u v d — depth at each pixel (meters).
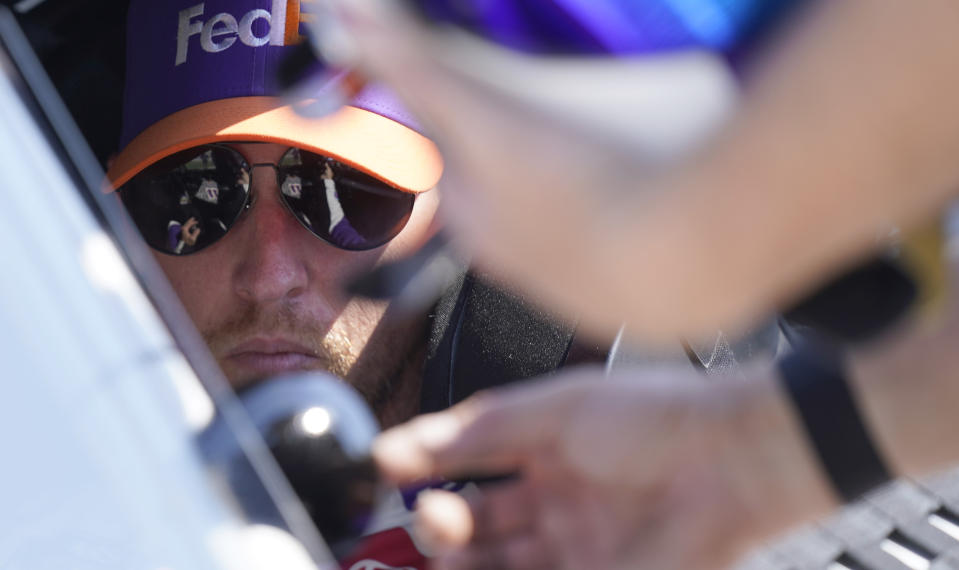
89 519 1.40
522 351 3.28
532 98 1.17
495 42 1.19
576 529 2.32
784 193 1.15
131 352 1.53
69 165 1.68
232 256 3.94
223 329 3.96
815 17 1.10
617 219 1.17
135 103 4.01
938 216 1.67
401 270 3.48
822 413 1.91
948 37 1.07
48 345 1.49
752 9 1.13
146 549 1.38
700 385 2.23
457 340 3.38
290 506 1.54
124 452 1.44
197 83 3.92
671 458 2.20
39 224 1.58
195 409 1.56
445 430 2.36
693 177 1.14
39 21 3.75
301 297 3.93
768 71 1.12
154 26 3.99
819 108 1.11
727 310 1.24
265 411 2.32
